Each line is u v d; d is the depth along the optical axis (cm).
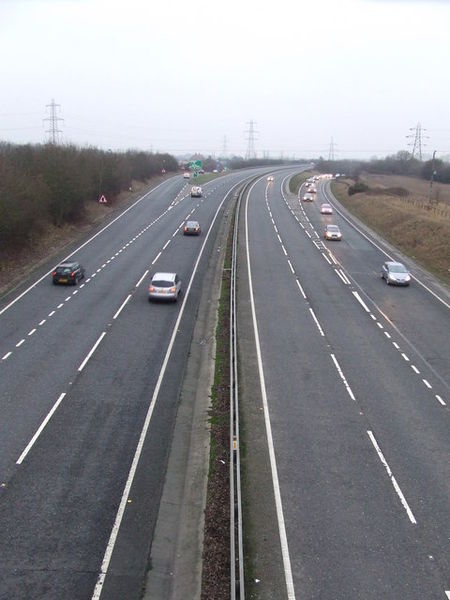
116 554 1420
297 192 10725
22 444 1888
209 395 2322
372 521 1562
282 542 1469
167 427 2059
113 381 2412
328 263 4997
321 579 1345
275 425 2086
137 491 1675
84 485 1686
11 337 2888
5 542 1430
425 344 3020
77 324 3134
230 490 1608
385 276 4416
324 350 2872
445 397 2383
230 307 3416
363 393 2386
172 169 14012
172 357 2712
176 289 3653
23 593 1273
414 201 9062
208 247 5447
